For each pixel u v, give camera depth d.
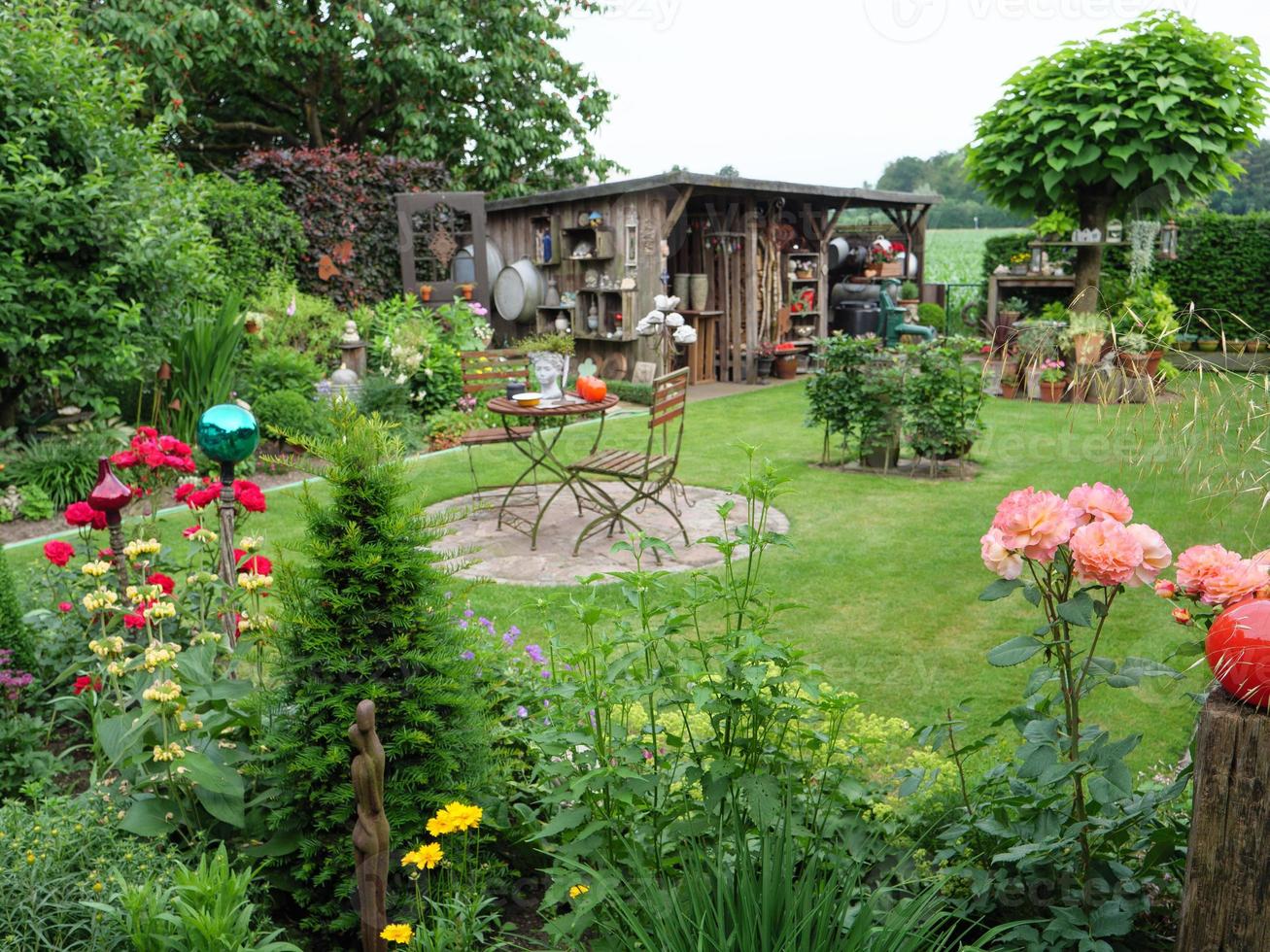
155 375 8.05
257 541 3.07
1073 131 9.60
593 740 2.18
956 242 25.94
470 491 7.30
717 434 9.31
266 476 7.83
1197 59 9.26
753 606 4.50
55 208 6.88
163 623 3.26
